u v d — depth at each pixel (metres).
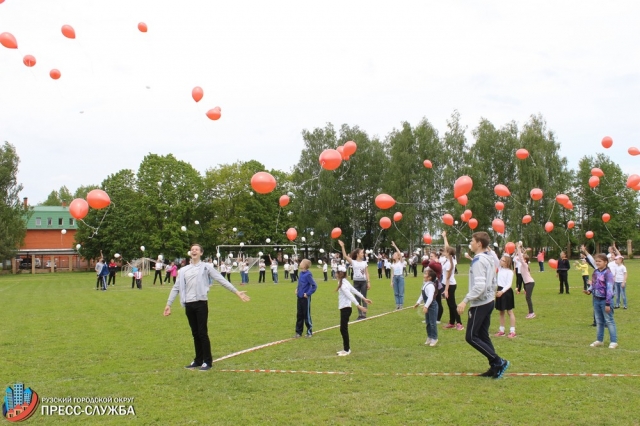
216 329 11.09
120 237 56.34
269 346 9.05
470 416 5.17
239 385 6.44
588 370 6.99
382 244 55.22
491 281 6.70
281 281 31.44
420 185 46.91
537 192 16.22
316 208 50.00
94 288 26.25
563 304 14.69
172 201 53.94
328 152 11.69
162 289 25.28
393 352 8.38
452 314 10.73
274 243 58.62
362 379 6.65
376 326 11.23
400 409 5.42
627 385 6.23
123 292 23.05
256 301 17.45
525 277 12.11
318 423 5.04
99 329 11.23
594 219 53.84
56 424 5.19
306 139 52.34
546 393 5.92
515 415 5.18
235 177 58.34
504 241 45.62
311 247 54.62
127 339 9.88
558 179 44.75
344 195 52.34
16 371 7.36
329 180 49.94
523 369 7.08
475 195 45.31
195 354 8.23
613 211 53.34
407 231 46.75
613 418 5.06
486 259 6.71
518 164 44.69
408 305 15.31
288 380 6.66
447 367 7.27
